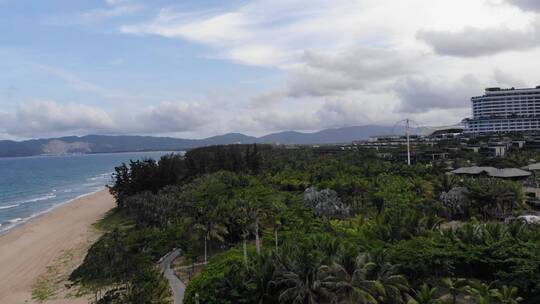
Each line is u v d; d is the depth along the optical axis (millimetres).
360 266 41188
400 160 153875
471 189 78812
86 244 89500
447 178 92375
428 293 39188
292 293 39938
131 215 111688
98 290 57438
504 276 41438
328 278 39969
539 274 40031
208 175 129875
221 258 53000
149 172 130375
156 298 48781
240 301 41625
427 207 76812
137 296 47125
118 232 75125
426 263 43938
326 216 72438
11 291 63031
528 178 100312
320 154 195500
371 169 115250
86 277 62281
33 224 118750
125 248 65375
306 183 107312
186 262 64750
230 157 157875
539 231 48250
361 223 62344
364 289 39531
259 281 42375
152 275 53438
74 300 56031
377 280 40625
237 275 43375
